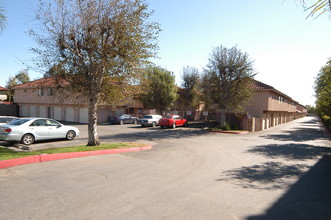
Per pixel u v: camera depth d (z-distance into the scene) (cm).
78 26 874
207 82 2181
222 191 489
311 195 480
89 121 984
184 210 384
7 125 1079
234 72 2055
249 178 600
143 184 518
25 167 626
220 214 374
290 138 1672
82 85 951
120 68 934
